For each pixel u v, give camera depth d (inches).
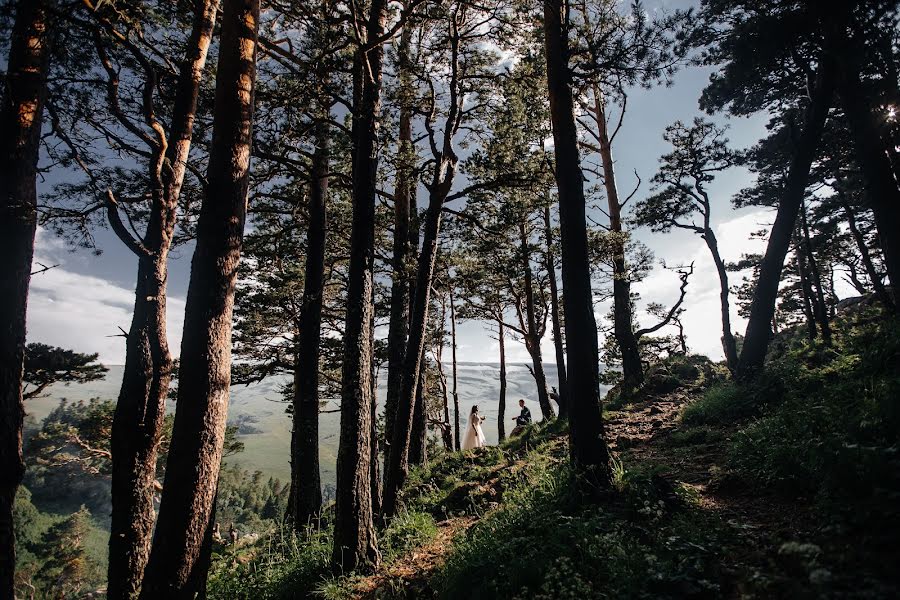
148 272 304.2
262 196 485.1
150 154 318.3
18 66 322.3
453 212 425.4
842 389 290.8
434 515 364.2
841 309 1053.8
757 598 130.5
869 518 146.3
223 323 221.6
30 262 316.5
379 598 221.9
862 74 518.9
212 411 213.3
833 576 121.3
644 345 1004.6
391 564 267.9
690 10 289.0
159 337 304.8
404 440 351.6
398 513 342.3
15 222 307.3
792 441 233.6
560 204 291.7
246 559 350.3
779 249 458.0
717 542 172.4
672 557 165.9
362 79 370.6
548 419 659.4
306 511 406.3
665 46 288.5
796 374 386.9
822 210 804.6
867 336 411.8
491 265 671.1
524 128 418.6
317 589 245.3
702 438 348.8
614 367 1011.3
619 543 183.8
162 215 312.0
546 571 179.9
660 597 144.7
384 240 717.9
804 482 197.6
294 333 735.7
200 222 229.0
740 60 483.8
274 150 407.5
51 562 1734.7
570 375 273.0
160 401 300.4
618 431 453.4
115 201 275.4
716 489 235.0
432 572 239.6
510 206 437.4
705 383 611.8
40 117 332.5
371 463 349.7
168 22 318.0
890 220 445.4
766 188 798.5
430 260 371.9
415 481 484.4
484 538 233.5
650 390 648.4
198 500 205.6
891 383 238.4
